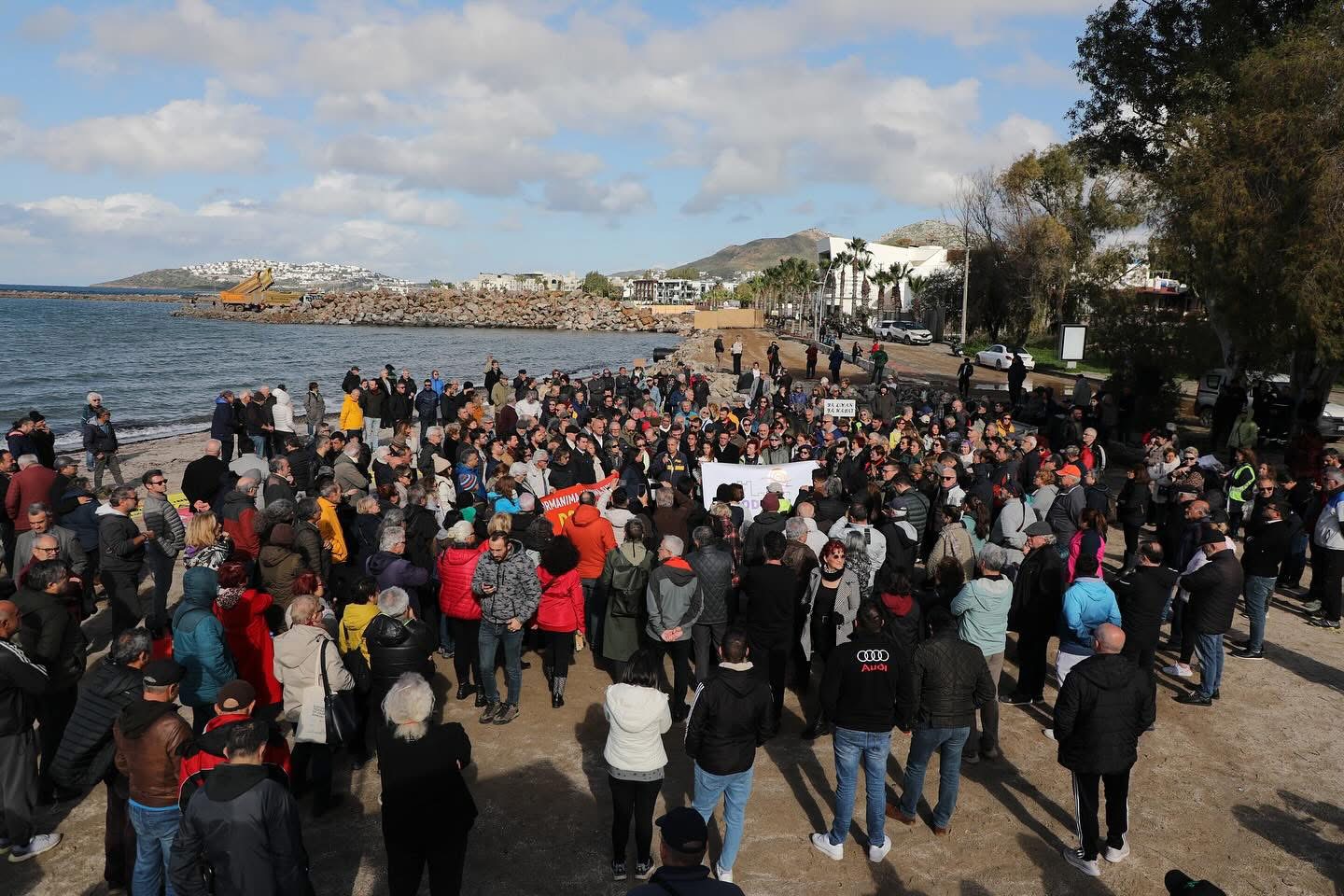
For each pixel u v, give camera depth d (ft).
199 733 19.97
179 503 38.83
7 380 137.28
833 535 28.60
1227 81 78.54
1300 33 68.74
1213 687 27.14
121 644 17.62
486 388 84.84
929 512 36.06
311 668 19.89
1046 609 26.14
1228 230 66.23
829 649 24.34
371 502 30.27
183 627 19.38
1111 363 86.02
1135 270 179.32
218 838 13.14
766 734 17.75
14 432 43.86
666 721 17.93
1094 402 76.07
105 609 33.88
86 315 451.53
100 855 19.27
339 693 20.51
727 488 31.96
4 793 18.37
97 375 148.77
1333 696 28.27
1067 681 18.76
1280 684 29.14
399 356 218.18
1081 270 176.86
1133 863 19.47
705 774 17.47
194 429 91.81
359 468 44.52
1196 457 42.09
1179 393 83.61
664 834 11.57
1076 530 33.24
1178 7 88.48
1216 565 26.53
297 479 41.04
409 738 15.26
